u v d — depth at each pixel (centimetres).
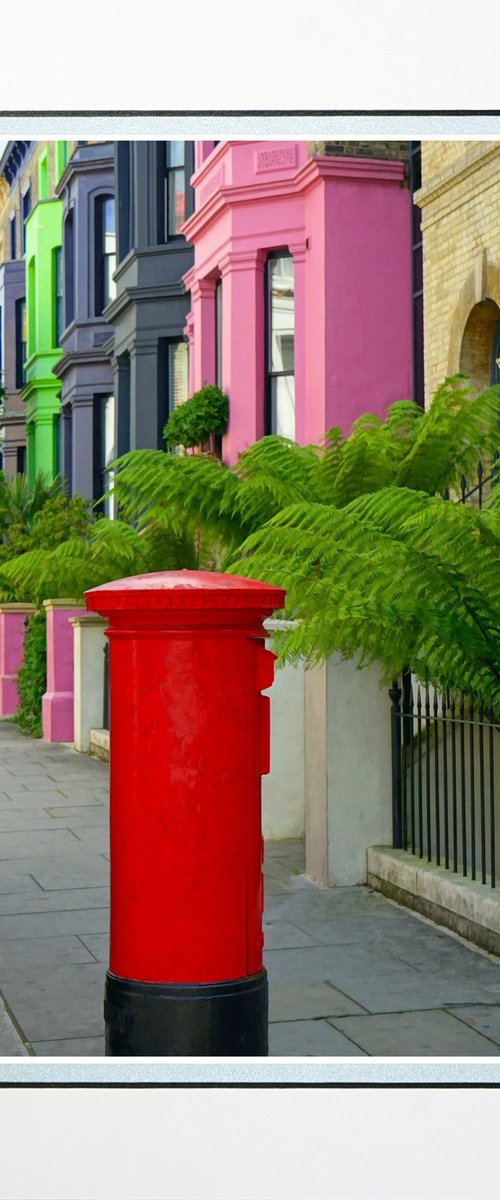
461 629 630
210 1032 371
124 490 1146
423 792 743
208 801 371
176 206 2206
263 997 382
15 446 3759
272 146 1684
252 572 632
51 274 3331
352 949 589
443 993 521
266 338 1736
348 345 1599
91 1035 474
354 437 979
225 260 1750
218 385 1897
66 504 2283
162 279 2194
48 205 3331
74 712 1554
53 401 3369
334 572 616
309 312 1642
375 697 728
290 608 631
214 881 372
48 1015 499
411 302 1614
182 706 369
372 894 702
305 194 1652
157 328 2208
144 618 367
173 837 370
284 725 878
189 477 1098
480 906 589
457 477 1013
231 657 372
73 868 795
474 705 701
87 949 600
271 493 1041
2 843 887
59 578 1415
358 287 1602
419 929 625
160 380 2223
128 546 1391
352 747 723
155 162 2202
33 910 680
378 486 1011
